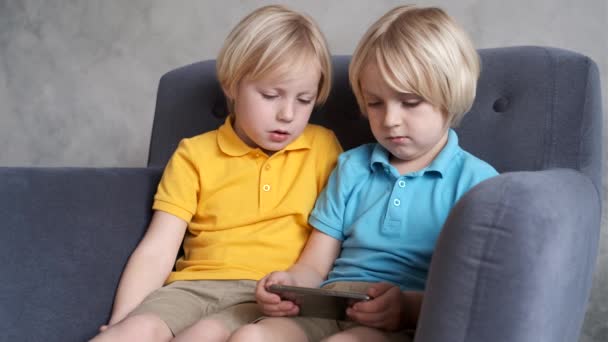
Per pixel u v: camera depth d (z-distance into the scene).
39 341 0.96
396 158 1.08
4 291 0.94
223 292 1.04
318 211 1.10
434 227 0.98
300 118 1.11
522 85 1.10
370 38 1.03
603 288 1.35
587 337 1.37
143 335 0.90
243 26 1.13
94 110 1.83
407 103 0.99
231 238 1.11
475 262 0.64
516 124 1.08
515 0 1.36
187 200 1.14
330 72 1.16
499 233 0.64
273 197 1.12
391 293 0.86
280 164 1.15
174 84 1.37
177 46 1.69
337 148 1.19
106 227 1.08
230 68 1.11
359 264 1.01
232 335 0.80
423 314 0.68
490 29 1.38
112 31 1.78
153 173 1.20
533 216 0.65
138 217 1.13
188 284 1.06
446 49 0.99
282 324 0.86
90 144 1.84
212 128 1.32
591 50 1.32
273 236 1.10
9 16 1.91
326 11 1.50
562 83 1.06
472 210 0.66
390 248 0.99
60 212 1.02
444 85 0.98
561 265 0.68
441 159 1.02
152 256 1.08
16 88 1.92
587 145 1.03
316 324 0.91
